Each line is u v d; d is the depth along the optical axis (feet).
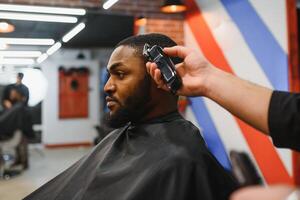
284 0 8.34
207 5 11.39
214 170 2.53
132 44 2.89
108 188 2.75
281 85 8.50
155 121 2.94
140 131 2.97
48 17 12.37
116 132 3.37
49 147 25.34
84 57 25.81
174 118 2.95
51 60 25.31
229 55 10.41
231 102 1.93
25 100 17.17
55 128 25.52
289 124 1.71
